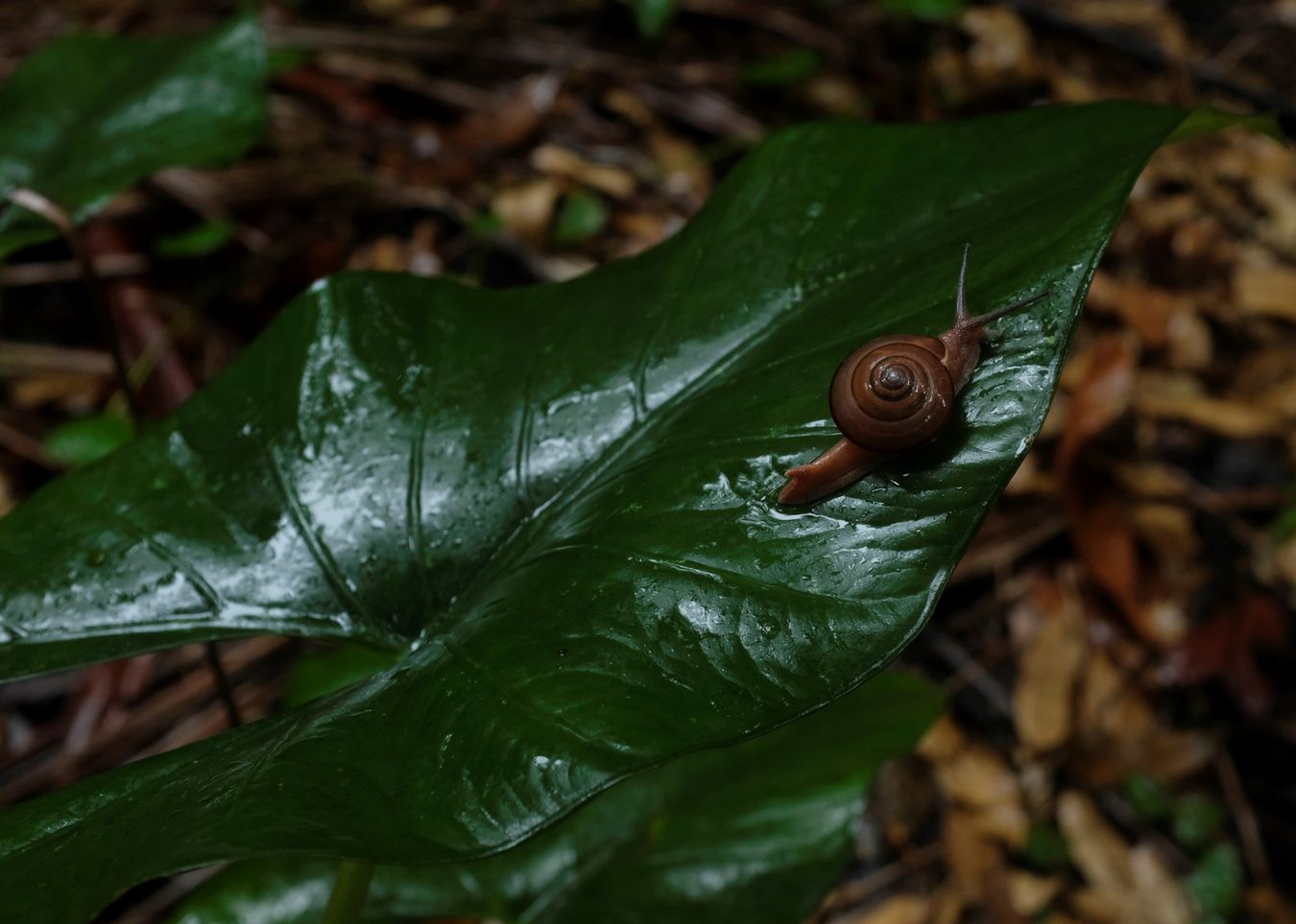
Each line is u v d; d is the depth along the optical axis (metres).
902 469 0.41
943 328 0.42
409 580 0.46
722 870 0.54
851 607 0.40
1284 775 0.84
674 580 0.41
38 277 0.89
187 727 0.73
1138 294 1.09
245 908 0.53
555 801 0.38
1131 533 0.93
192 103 0.66
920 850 0.79
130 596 0.47
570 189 1.03
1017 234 0.43
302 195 0.99
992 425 0.41
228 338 0.92
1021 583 0.91
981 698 0.86
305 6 1.14
